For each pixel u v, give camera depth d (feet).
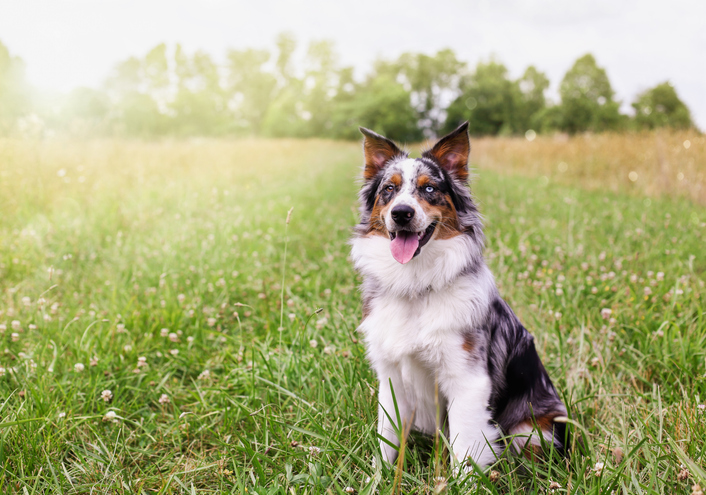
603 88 172.96
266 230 23.40
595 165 41.98
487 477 7.04
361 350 10.68
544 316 12.79
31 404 8.68
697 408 8.18
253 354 9.95
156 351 11.59
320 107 232.32
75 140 35.58
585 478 7.22
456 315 7.95
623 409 8.37
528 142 63.36
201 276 15.55
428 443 8.84
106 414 8.66
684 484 6.80
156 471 8.12
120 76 237.04
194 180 32.99
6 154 25.20
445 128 221.66
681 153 34.68
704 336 10.32
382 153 10.21
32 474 7.44
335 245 20.33
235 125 221.05
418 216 8.21
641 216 23.17
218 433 8.77
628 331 11.72
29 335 11.41
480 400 7.77
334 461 7.82
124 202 24.70
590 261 16.61
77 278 16.03
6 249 17.24
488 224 22.71
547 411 8.60
